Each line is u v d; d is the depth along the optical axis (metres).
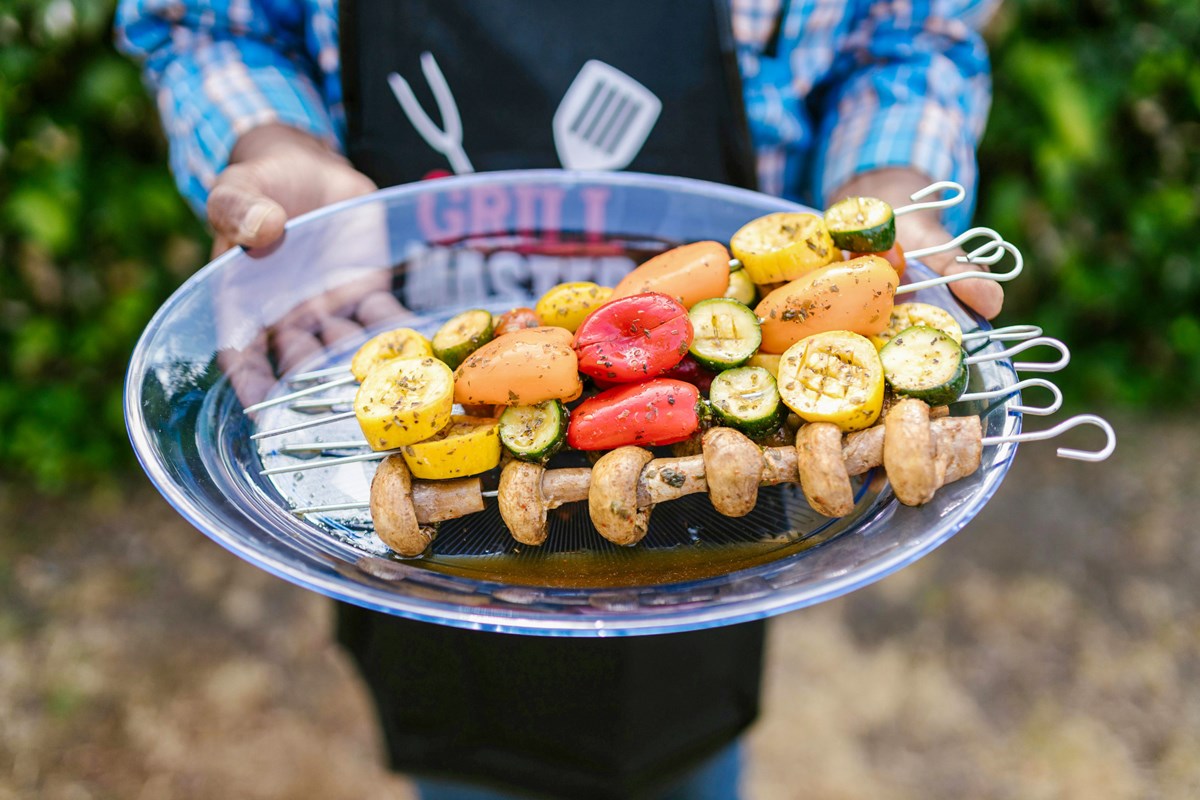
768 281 0.68
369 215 0.77
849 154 0.84
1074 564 1.34
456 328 0.69
